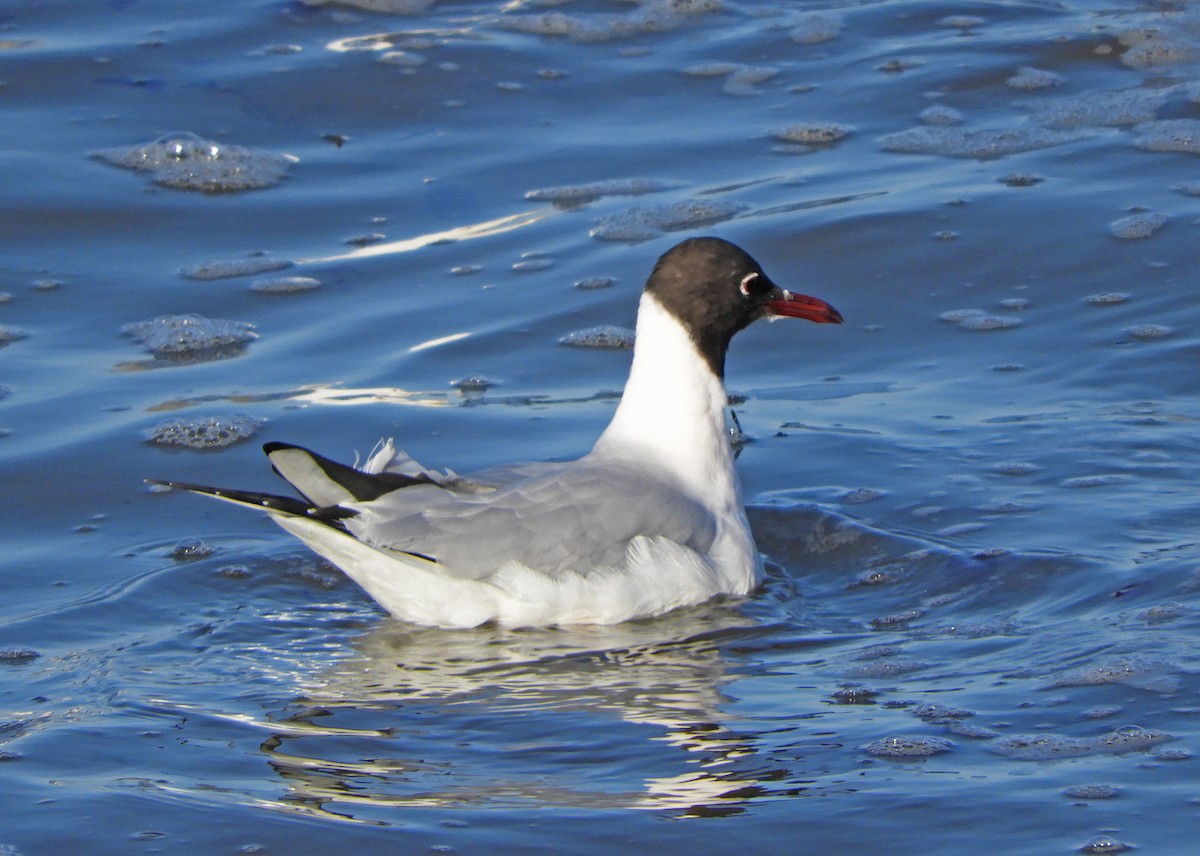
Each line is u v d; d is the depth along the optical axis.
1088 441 12.47
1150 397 13.17
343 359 14.36
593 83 19.19
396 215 16.78
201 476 12.53
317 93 18.83
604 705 9.34
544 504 10.54
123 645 10.17
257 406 13.55
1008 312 14.80
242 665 9.93
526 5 20.94
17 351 14.45
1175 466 12.02
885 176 16.98
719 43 20.02
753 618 10.61
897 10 20.58
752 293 11.43
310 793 8.38
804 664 9.84
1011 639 9.88
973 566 10.93
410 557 10.27
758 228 16.05
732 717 9.11
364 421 13.25
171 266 15.93
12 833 8.02
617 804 8.20
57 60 19.23
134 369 14.20
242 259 16.05
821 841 7.80
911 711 9.01
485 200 16.98
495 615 10.48
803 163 17.38
